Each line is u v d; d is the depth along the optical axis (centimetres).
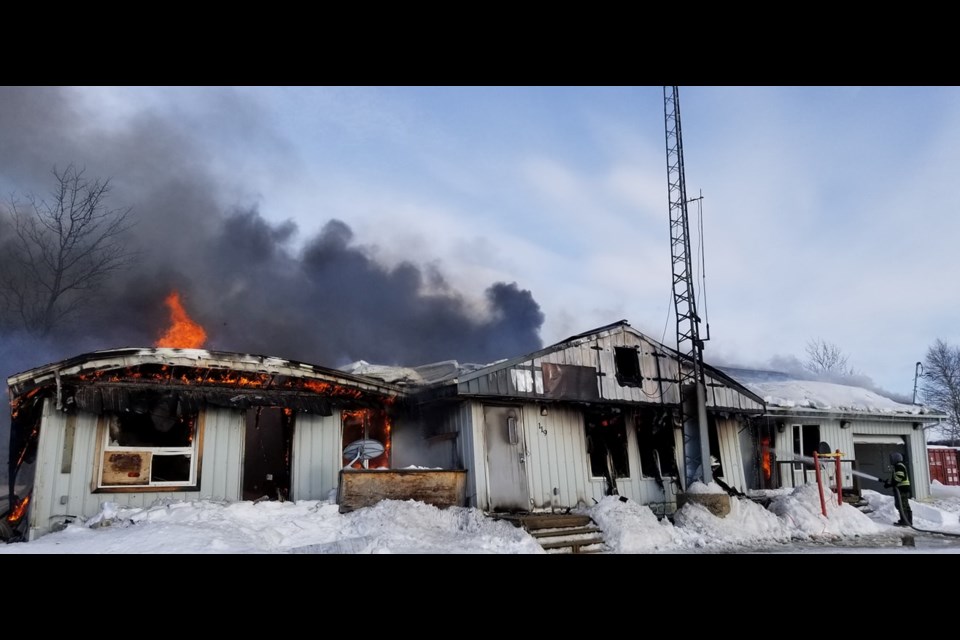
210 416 1220
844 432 2297
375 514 1098
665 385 1742
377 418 1503
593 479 1557
